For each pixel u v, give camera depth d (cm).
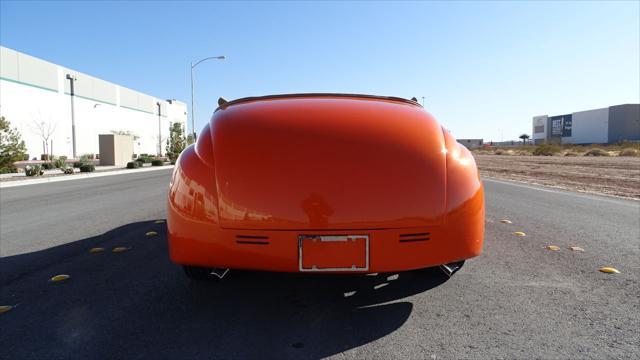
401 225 236
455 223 246
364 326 253
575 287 321
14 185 1424
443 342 232
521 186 1166
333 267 234
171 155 4356
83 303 291
